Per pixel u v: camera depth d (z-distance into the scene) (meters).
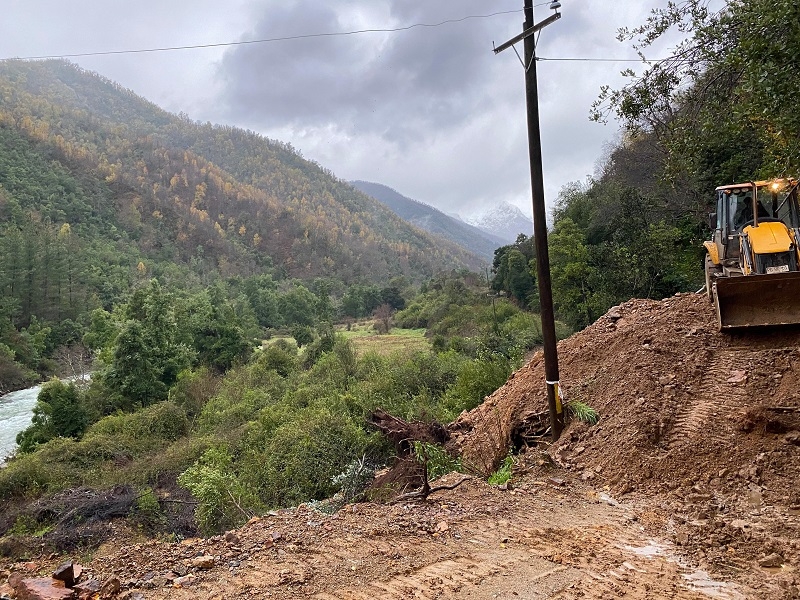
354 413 17.38
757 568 4.24
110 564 3.99
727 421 6.90
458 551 4.52
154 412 24.86
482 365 16.77
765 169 6.49
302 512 5.40
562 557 4.43
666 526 5.29
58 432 25.64
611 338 10.77
